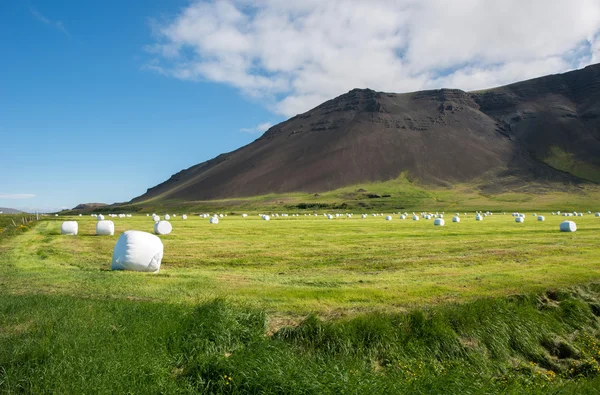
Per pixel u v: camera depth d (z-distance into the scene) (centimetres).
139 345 996
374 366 1088
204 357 985
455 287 1677
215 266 2328
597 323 1473
